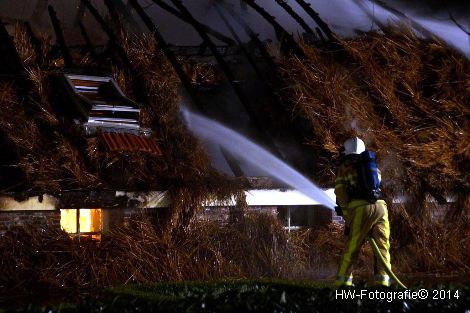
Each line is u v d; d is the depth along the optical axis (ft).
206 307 20.35
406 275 37.22
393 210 39.42
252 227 37.50
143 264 34.86
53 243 34.50
